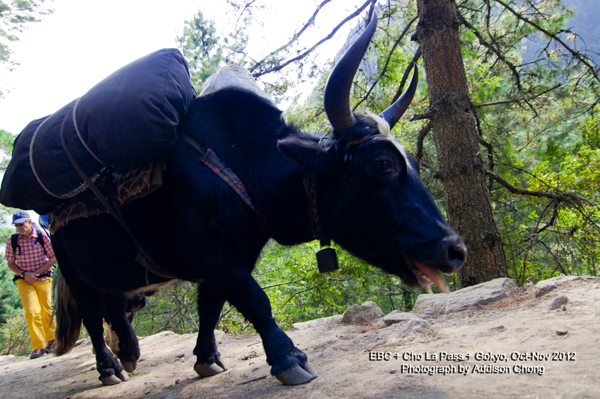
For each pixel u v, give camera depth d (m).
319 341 3.76
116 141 2.62
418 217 2.41
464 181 6.03
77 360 5.29
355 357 2.73
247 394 2.40
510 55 9.53
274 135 2.87
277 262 10.61
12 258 6.21
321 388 2.15
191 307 11.48
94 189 2.86
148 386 3.30
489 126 9.02
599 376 1.61
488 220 5.94
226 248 2.59
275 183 2.71
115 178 2.87
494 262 5.82
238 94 2.99
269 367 3.04
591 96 8.90
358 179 2.47
